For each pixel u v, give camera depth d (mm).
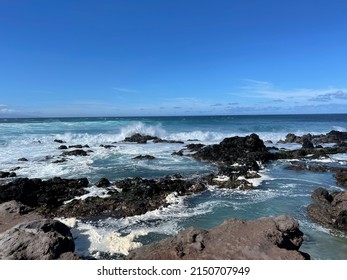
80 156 26859
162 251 8305
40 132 42750
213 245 8406
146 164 23922
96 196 15398
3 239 8312
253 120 80125
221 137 42625
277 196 15875
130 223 12492
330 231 11781
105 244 10586
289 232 9102
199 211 13773
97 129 46938
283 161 26203
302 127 53938
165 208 14117
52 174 20281
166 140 38156
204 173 20797
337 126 56750
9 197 14594
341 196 13305
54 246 8250
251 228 9094
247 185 17406
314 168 22266
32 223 9406
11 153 27969
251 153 25984
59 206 14422
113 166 22969
